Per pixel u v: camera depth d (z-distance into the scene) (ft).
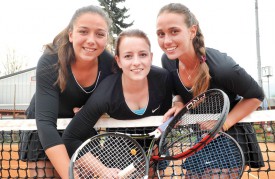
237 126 10.44
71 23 9.79
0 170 11.98
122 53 9.68
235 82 9.37
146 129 10.52
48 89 9.52
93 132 10.19
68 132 9.56
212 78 9.64
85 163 8.67
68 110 10.61
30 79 95.66
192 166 10.15
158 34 9.60
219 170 9.82
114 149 9.18
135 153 8.81
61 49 9.69
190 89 10.19
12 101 93.56
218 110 9.55
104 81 10.04
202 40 9.63
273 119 10.23
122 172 8.58
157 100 10.28
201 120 9.69
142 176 8.68
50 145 8.72
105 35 9.66
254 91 9.61
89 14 9.40
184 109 9.45
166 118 10.03
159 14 9.50
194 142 9.34
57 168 8.57
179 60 10.09
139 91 9.91
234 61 9.66
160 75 10.21
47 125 8.95
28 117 11.55
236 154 9.38
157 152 9.64
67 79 9.76
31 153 10.81
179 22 9.23
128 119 10.38
